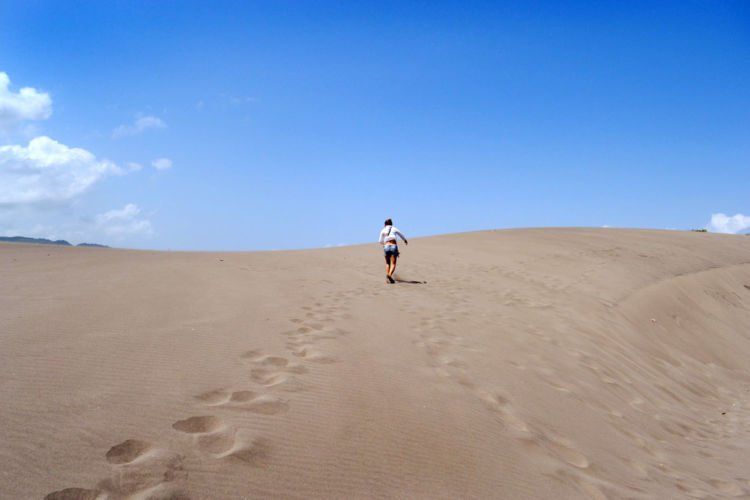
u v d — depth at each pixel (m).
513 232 26.03
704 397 8.31
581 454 4.03
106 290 7.08
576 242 22.39
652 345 10.27
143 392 3.44
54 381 3.42
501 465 3.40
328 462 2.94
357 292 9.29
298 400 3.71
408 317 7.47
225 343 4.85
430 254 17.77
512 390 5.05
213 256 14.40
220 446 2.88
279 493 2.56
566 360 6.95
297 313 6.68
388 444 3.30
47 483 2.30
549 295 11.84
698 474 4.54
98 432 2.83
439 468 3.15
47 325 4.79
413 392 4.32
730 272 20.30
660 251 22.06
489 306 9.50
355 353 5.17
